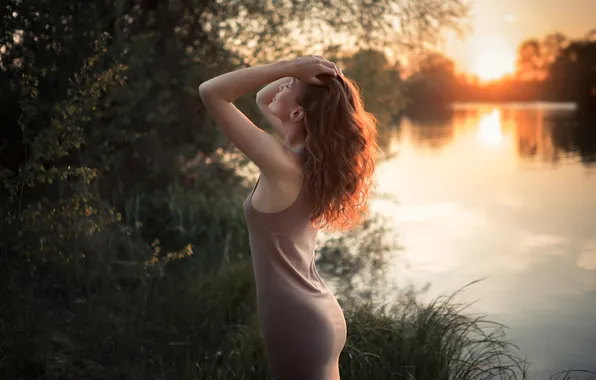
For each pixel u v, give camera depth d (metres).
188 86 6.49
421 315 3.69
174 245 5.98
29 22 4.22
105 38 3.85
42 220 3.50
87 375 3.39
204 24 7.03
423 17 7.23
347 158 2.03
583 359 3.85
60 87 4.49
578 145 17.12
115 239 5.09
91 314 3.92
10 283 3.82
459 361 3.37
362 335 3.45
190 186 7.55
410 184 10.91
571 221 7.96
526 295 5.14
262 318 2.07
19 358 3.30
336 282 5.48
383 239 7.00
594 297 5.07
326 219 2.10
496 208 8.83
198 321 4.10
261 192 2.03
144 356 3.62
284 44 6.90
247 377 3.35
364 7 7.02
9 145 4.62
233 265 5.15
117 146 6.12
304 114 2.07
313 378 2.04
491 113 36.75
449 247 6.69
